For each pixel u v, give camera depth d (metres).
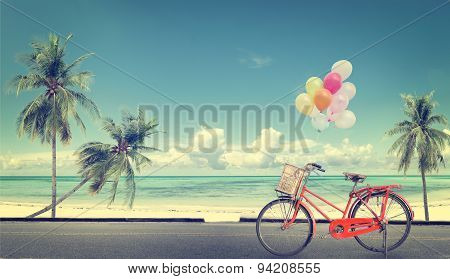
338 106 12.23
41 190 68.38
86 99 21.58
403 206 6.12
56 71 21.09
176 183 75.75
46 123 21.50
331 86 12.07
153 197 64.44
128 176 22.88
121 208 47.53
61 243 7.63
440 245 7.43
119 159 22.44
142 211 41.31
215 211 40.75
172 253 6.68
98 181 22.69
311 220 5.98
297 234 6.12
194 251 6.84
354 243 7.39
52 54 20.88
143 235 8.71
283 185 5.99
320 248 6.92
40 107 21.30
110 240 7.99
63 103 21.12
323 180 71.44
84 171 22.58
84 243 7.64
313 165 5.93
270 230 6.28
